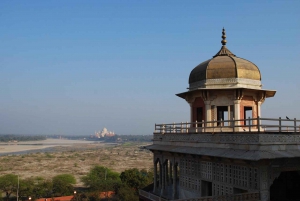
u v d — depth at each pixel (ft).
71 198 253.85
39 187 274.36
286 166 72.74
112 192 271.49
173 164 107.04
